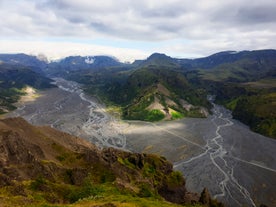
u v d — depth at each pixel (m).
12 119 144.38
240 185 156.12
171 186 138.88
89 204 69.31
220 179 163.00
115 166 128.88
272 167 183.12
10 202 66.31
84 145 168.00
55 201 81.19
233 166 182.88
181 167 180.25
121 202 72.62
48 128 164.75
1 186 79.25
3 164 94.06
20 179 90.31
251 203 138.12
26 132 139.62
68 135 169.62
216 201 132.12
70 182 103.94
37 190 85.00
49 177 99.69
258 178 165.50
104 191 90.31
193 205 124.19
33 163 102.06
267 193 148.50
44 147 130.75
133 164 146.88
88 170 117.38
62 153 131.12
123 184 109.06
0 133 107.56
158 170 146.88
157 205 74.75
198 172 172.25
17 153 102.81
